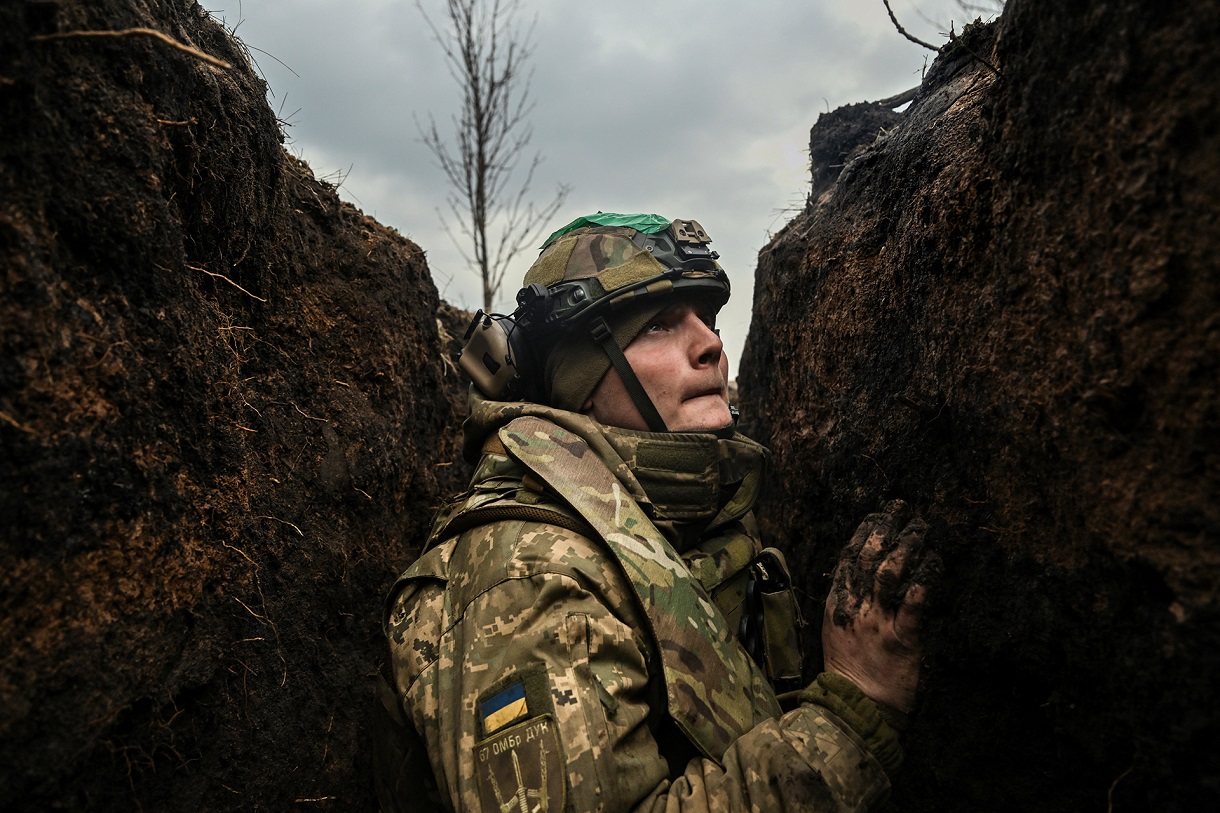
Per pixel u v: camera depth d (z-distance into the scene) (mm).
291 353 1623
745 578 1572
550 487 1321
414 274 2215
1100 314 857
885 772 1163
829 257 1801
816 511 1781
